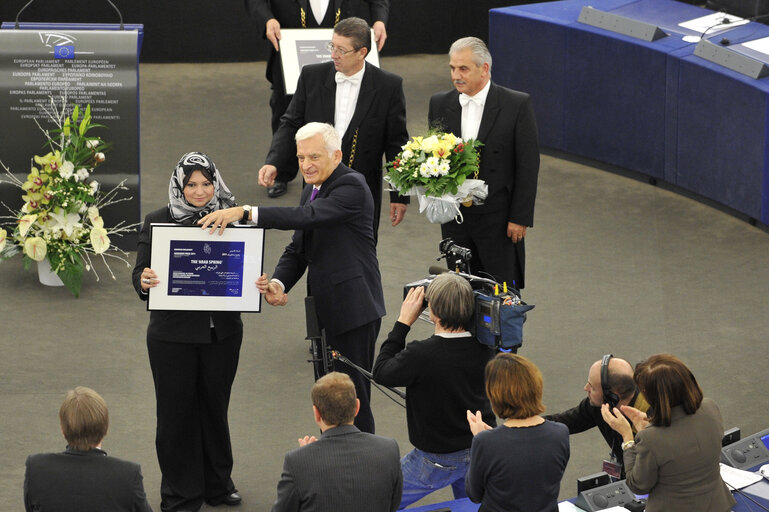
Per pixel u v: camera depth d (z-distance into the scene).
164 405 11.24
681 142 20.02
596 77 21.14
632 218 19.31
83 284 16.66
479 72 13.87
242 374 14.23
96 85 17.17
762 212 18.58
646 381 9.12
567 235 18.56
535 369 8.67
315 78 14.73
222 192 11.19
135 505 8.44
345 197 11.30
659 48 20.03
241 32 28.03
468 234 14.30
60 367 14.21
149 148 22.11
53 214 16.08
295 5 18.77
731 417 13.23
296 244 11.95
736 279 16.98
